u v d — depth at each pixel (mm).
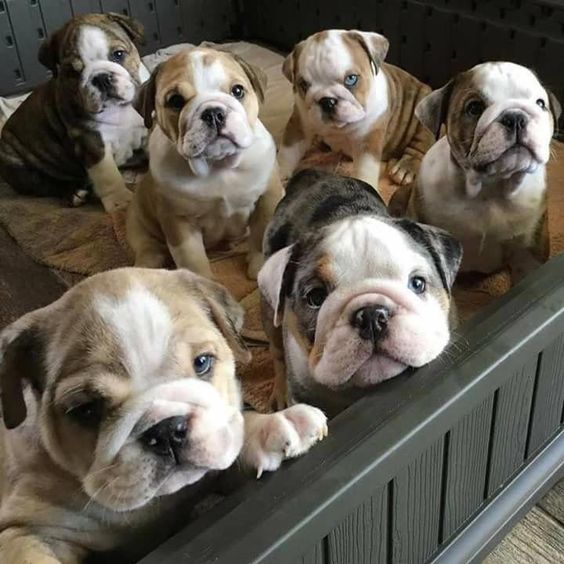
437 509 430
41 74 932
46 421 358
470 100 532
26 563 351
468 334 417
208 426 333
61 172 804
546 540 482
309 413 367
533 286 442
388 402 383
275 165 650
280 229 548
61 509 375
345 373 399
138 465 326
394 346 389
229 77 592
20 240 736
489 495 470
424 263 425
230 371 376
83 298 362
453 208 568
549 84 722
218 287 395
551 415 486
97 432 340
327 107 701
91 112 749
